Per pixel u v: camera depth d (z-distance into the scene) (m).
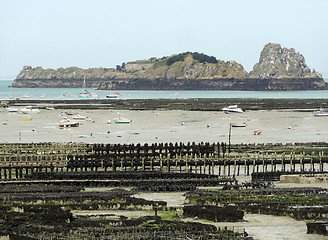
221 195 182.88
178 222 147.50
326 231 141.00
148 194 193.62
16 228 140.00
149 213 162.50
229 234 136.38
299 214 156.75
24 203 169.12
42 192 188.88
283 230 144.62
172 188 199.50
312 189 192.88
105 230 138.25
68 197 174.38
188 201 177.62
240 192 187.88
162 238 132.00
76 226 143.00
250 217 157.75
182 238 132.25
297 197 179.38
